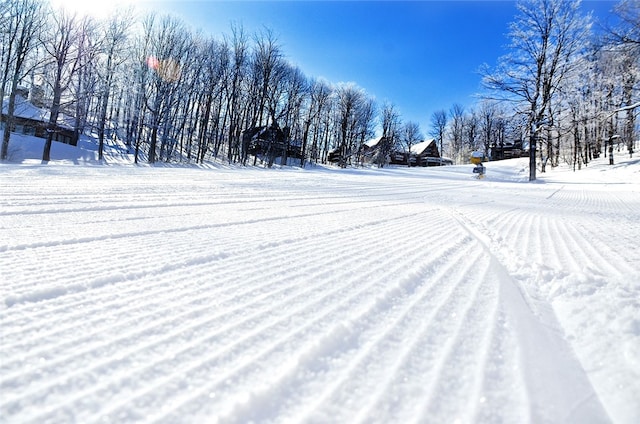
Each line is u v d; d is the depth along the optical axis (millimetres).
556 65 22875
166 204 4312
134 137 34719
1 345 1045
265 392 911
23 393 852
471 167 45281
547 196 11016
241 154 37094
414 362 1094
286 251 2445
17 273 1633
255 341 1173
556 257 2750
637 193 12523
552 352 1182
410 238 3234
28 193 4172
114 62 24688
